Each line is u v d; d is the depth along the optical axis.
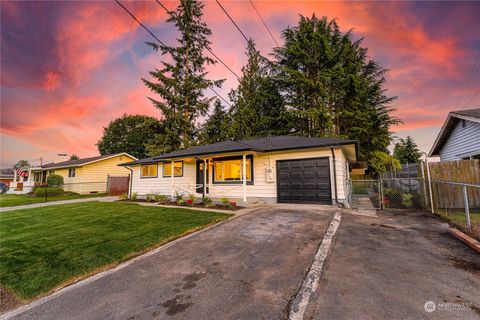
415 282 2.69
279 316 2.15
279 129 20.94
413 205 8.27
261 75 23.31
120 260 3.94
